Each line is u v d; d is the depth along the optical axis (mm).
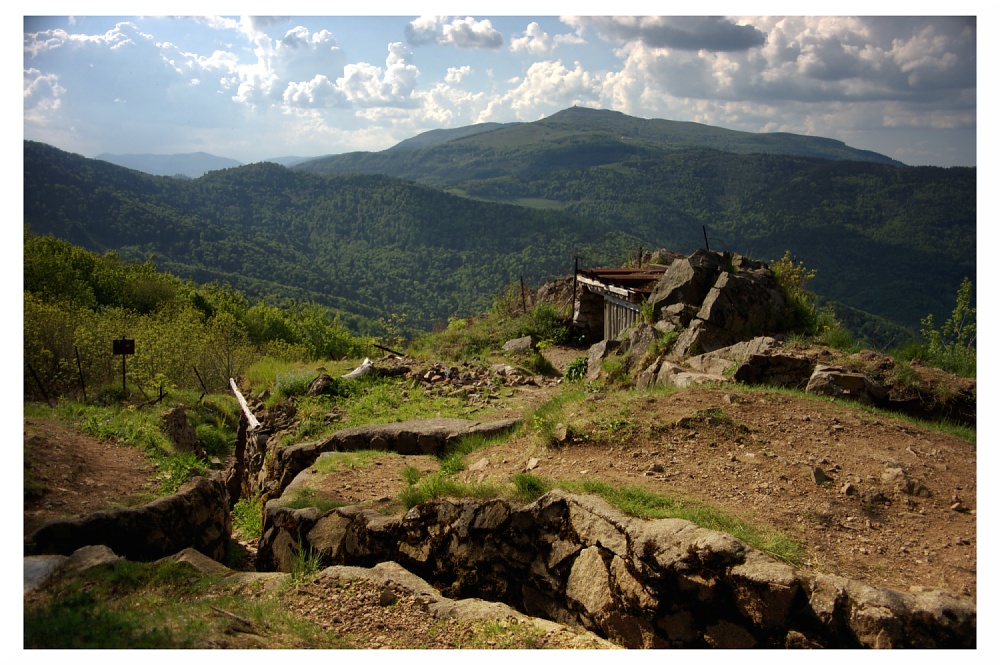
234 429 16312
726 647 3996
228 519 8039
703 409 6723
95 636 3963
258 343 35969
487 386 11891
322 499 6738
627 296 12781
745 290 9961
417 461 8172
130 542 6168
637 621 4305
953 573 4191
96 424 8922
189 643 3932
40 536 5641
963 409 7047
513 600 5105
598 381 10141
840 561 4344
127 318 23000
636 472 5832
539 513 5164
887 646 3586
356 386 11859
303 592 4953
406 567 5652
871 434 6273
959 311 8891
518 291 21484
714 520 4676
